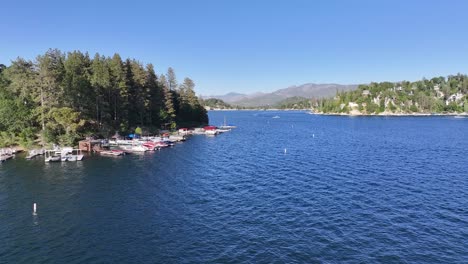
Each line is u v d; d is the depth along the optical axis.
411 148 86.12
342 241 29.23
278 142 104.81
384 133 131.88
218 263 25.80
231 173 57.19
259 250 27.80
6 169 62.06
